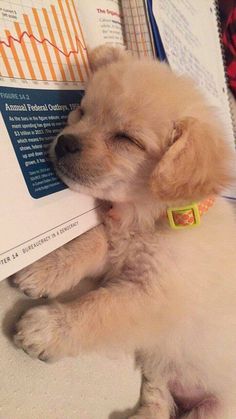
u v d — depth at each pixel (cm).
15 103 24
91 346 28
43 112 26
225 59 65
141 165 28
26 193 24
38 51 26
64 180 27
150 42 39
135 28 39
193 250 31
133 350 32
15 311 26
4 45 24
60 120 28
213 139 28
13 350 25
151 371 35
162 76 30
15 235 22
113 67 30
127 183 29
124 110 28
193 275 30
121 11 39
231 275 33
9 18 24
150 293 29
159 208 30
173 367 35
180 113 28
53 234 25
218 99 57
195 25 54
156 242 30
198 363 35
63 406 27
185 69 46
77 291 30
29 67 25
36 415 25
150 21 38
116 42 37
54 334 26
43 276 27
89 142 27
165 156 26
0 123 23
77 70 30
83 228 28
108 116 28
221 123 32
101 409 30
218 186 28
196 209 29
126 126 28
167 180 26
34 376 25
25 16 25
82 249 29
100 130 28
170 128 28
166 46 42
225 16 68
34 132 25
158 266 30
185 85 31
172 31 45
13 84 24
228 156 29
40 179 25
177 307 30
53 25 28
